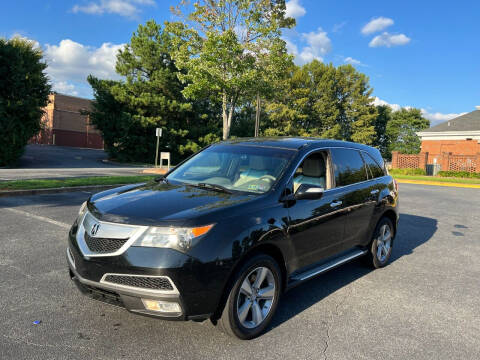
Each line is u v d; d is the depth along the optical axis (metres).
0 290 3.88
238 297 3.03
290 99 44.94
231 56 19.84
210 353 2.92
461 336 3.47
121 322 3.33
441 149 40.38
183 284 2.74
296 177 3.85
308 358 2.94
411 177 26.25
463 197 15.27
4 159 21.50
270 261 3.28
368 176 5.05
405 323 3.68
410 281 4.91
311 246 3.83
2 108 20.73
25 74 21.62
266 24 21.16
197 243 2.80
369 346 3.19
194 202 3.22
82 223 3.23
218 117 39.69
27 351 2.81
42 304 3.61
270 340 3.19
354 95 54.88
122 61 33.19
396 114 71.38
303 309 3.88
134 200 3.30
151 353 2.87
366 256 5.22
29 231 6.23
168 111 32.69
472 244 7.21
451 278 5.13
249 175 3.82
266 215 3.29
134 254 2.77
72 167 22.64
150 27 32.69
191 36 21.16
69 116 49.12
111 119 31.27
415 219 9.62
